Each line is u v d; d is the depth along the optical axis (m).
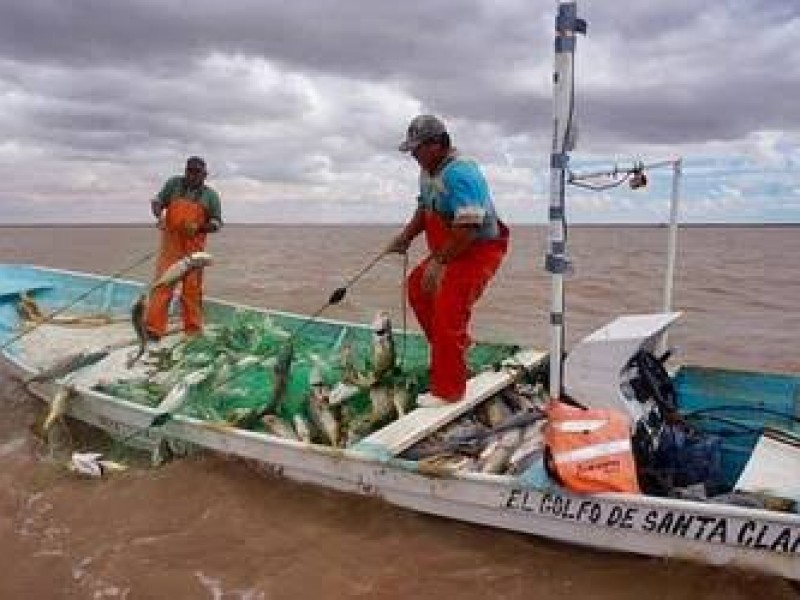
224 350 8.33
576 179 5.70
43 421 7.77
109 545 5.60
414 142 6.14
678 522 4.71
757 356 13.56
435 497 5.54
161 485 6.36
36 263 40.56
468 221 5.95
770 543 4.48
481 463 5.62
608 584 4.80
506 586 4.88
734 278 28.66
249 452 6.37
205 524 5.77
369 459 5.69
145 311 9.23
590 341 5.45
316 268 32.91
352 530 5.61
